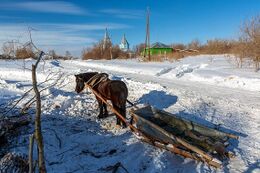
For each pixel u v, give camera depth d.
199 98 15.48
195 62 34.19
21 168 7.17
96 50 61.09
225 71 24.91
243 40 27.09
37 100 4.30
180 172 7.56
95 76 11.24
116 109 10.41
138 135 9.27
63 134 9.93
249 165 7.89
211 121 11.77
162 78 23.62
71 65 35.22
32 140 4.48
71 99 13.78
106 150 8.95
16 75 22.45
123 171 7.62
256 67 25.03
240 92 17.69
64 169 7.72
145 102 14.64
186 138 8.58
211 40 50.03
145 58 44.44
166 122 9.40
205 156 7.31
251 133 10.37
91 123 11.28
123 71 29.05
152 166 7.84
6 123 9.69
